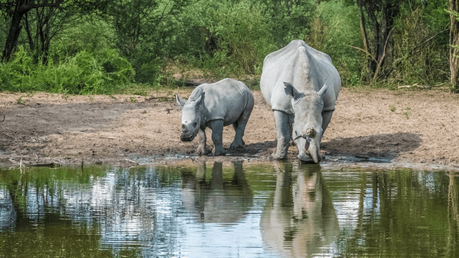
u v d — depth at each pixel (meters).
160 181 9.14
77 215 6.89
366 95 22.62
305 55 11.15
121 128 14.92
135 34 30.16
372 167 10.86
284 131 11.52
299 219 6.71
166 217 6.83
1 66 22.73
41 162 11.27
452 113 17.17
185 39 31.55
